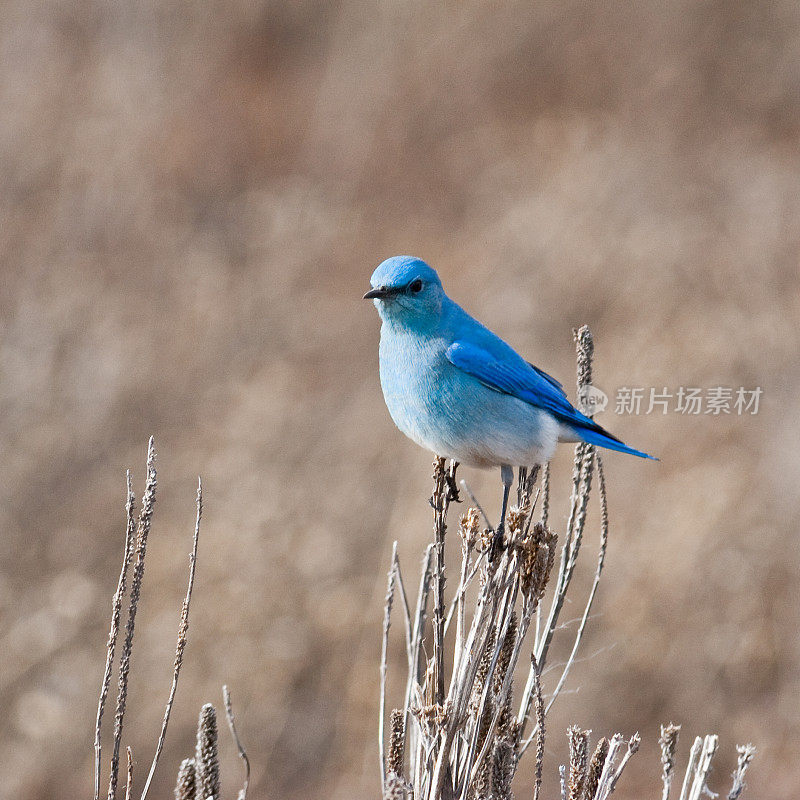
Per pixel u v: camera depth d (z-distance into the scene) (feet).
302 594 52.85
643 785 49.08
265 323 70.28
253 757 48.88
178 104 91.66
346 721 49.83
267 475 58.49
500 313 68.49
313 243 79.56
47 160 77.87
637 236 73.10
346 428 61.82
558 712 49.62
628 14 100.37
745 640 51.01
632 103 95.66
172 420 62.23
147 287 71.56
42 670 49.34
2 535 54.13
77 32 92.12
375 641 51.55
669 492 56.18
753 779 48.52
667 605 52.03
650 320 66.49
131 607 21.72
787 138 96.07
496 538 24.34
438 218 85.10
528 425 31.30
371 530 55.57
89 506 56.39
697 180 83.20
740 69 101.14
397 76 96.63
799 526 53.16
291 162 90.84
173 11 98.43
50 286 68.44
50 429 59.52
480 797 22.58
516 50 98.43
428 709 22.85
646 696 50.67
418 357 30.94
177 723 49.01
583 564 53.93
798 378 60.80
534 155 88.69
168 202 80.69
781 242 73.31
